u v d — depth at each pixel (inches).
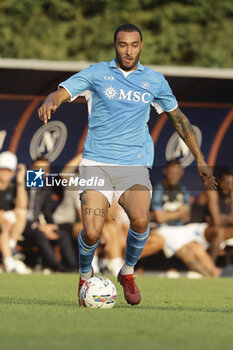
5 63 1649.9
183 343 582.9
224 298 1121.4
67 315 751.1
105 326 670.5
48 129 1674.5
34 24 2903.5
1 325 664.4
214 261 1711.4
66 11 2977.4
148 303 962.7
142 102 839.1
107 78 833.5
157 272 1727.4
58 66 1659.7
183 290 1285.7
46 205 1664.6
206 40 3043.8
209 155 1722.4
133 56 824.3
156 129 1704.0
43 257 1660.9
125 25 832.3
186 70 1699.1
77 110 1679.4
